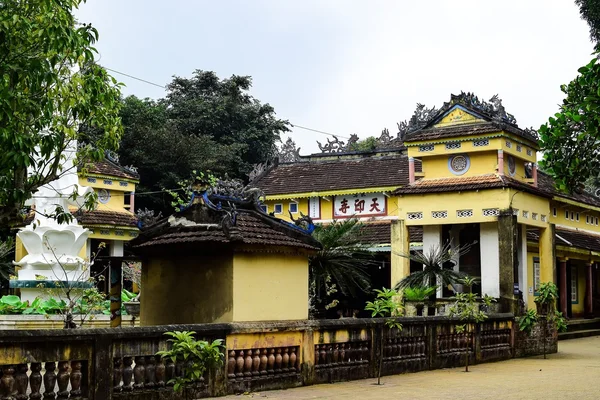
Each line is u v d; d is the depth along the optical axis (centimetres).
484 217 2092
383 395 1128
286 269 1248
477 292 2308
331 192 3059
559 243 2823
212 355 983
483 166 2175
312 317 2106
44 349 855
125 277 2611
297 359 1216
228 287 1156
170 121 4678
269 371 1165
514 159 2255
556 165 997
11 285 2002
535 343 2066
